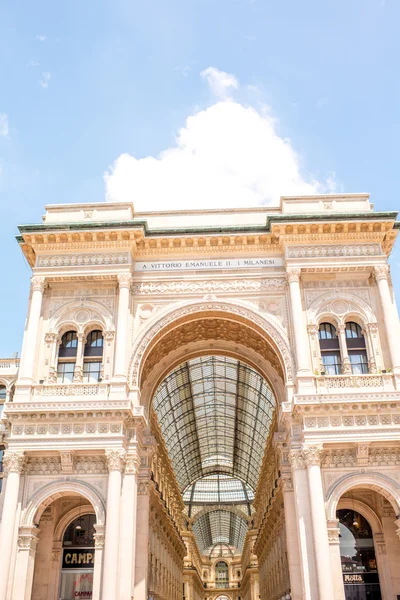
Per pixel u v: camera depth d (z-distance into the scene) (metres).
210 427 86.00
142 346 38.16
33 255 41.22
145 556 37.59
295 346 37.06
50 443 34.12
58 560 37.06
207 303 39.19
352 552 36.97
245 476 104.25
